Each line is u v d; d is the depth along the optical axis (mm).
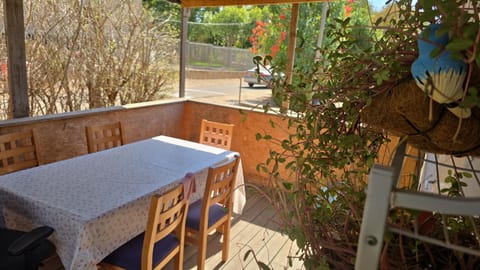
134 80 4641
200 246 2086
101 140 2715
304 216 813
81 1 3971
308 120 896
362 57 755
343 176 901
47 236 1423
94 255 1475
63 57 3926
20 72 2674
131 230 1687
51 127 2795
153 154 2486
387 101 689
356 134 859
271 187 951
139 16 4543
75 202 1597
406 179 924
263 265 827
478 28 483
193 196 2201
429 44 535
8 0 2516
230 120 3928
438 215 728
